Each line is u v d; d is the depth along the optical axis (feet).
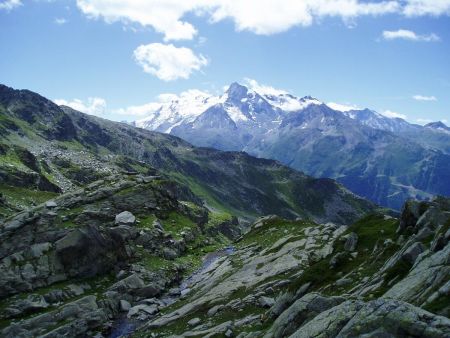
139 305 209.56
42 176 608.60
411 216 164.45
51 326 176.24
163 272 257.55
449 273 96.63
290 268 197.88
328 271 157.99
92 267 226.58
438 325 72.74
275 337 113.09
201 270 279.28
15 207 386.52
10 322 175.73
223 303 182.29
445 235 118.01
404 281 110.52
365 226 201.46
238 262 245.24
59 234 232.73
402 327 75.05
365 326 78.79
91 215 287.89
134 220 299.17
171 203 374.43
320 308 109.91
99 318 187.01
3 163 586.04
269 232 320.29
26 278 202.69
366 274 141.90
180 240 314.96
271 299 166.91
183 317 182.29
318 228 263.08
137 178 371.35
